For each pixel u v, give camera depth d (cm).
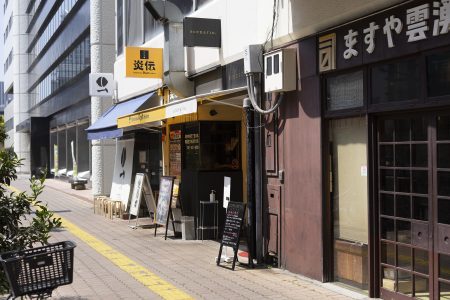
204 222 1168
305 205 791
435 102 578
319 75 760
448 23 554
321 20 740
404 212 639
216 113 1152
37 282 503
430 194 597
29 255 516
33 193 555
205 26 1059
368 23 669
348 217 736
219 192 1166
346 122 739
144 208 1586
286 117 834
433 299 593
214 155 1165
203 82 1175
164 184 1230
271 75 829
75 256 1009
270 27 867
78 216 1670
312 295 703
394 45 626
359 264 711
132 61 1329
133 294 731
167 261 948
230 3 1028
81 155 3234
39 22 4809
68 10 3341
